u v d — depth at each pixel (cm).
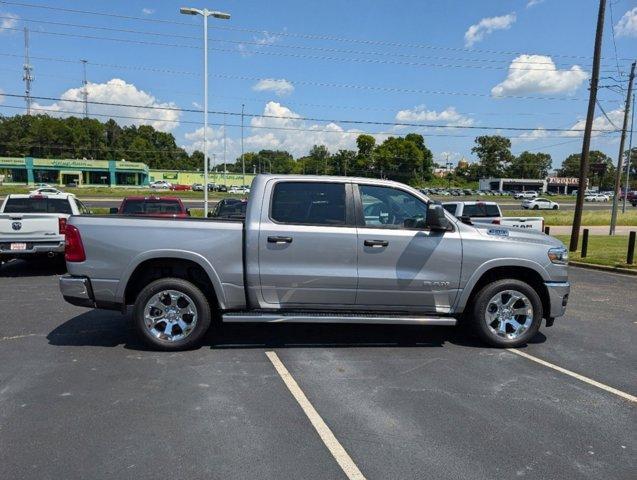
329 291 550
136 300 543
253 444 354
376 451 347
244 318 535
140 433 367
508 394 450
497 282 574
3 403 414
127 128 16162
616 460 341
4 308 750
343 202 557
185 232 539
